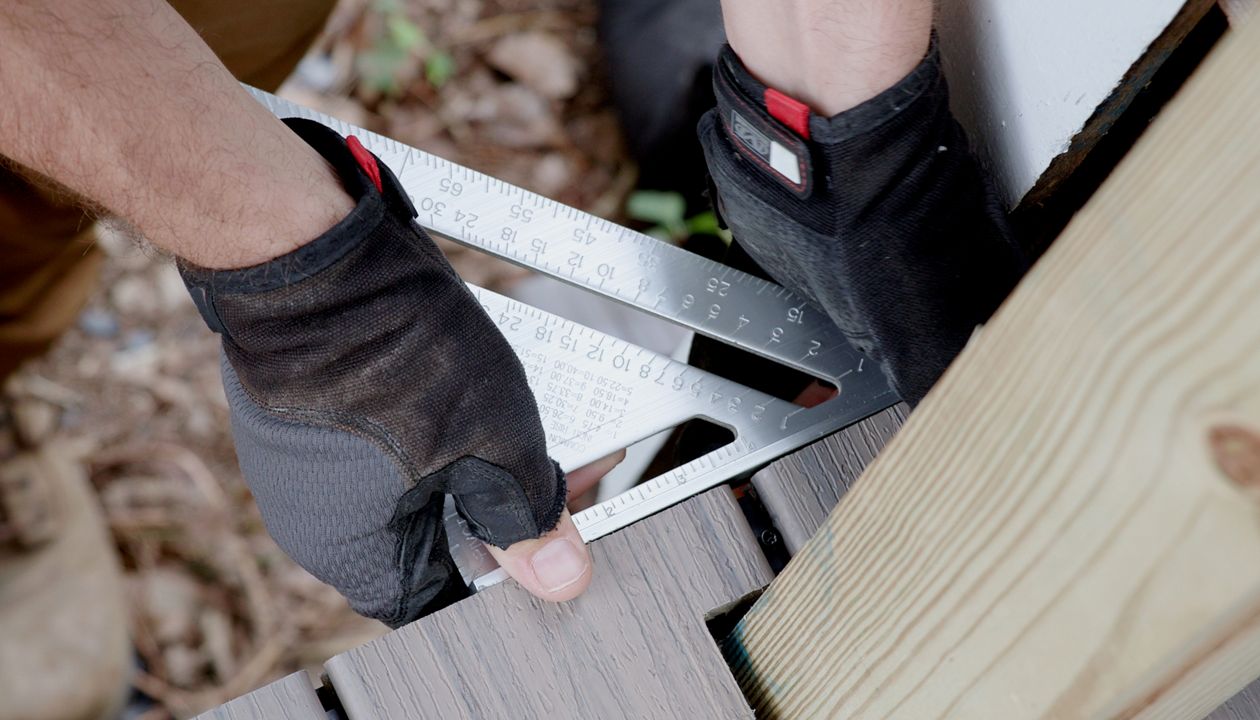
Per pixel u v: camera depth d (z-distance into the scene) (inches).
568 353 46.4
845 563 25.0
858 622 25.0
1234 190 12.7
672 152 65.8
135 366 77.4
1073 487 16.0
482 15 86.0
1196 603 14.7
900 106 33.8
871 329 39.0
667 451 56.7
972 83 41.0
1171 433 13.8
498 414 35.6
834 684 27.5
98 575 69.7
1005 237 39.2
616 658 35.5
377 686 34.9
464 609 36.3
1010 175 41.4
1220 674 19.5
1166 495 14.3
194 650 71.3
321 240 31.0
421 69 84.0
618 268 47.6
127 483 74.7
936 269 37.8
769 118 35.2
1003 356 17.2
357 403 33.6
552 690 35.0
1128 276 14.3
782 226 38.3
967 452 18.8
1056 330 15.8
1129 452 14.6
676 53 62.1
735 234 44.3
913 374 40.1
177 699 70.1
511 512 36.7
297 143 32.3
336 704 36.6
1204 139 13.2
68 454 74.2
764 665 33.1
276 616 73.0
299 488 36.7
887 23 32.5
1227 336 12.9
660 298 47.2
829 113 35.8
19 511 71.0
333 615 73.4
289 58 60.1
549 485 37.5
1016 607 18.3
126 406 76.4
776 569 39.9
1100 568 16.1
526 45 84.7
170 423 76.5
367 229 31.9
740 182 38.7
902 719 23.9
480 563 41.8
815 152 34.8
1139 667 16.3
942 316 38.7
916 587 21.6
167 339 78.5
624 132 68.7
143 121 27.6
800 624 29.0
